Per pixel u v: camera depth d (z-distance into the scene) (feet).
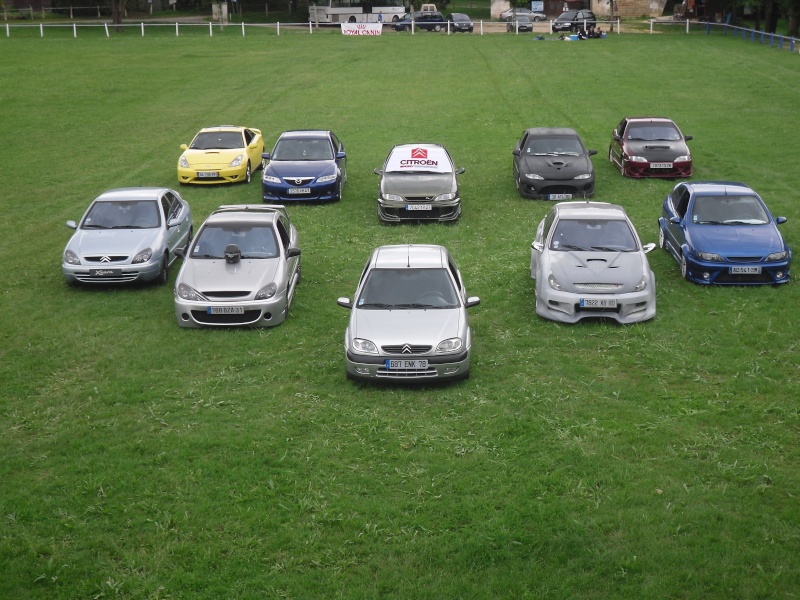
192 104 115.14
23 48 164.35
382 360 34.78
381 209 62.23
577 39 177.58
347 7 211.82
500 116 104.22
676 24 214.90
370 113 107.55
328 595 22.84
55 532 25.59
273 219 47.29
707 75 129.18
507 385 35.37
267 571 23.82
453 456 29.66
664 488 27.20
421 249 41.22
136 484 28.09
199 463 29.25
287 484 28.07
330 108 110.93
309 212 66.49
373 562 24.08
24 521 26.14
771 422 31.65
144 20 228.02
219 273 43.45
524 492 27.09
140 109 112.16
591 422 31.71
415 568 23.84
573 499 26.81
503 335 40.98
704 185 53.26
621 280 42.09
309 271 51.80
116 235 49.70
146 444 30.73
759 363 36.94
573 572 23.54
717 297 45.68
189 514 26.37
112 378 36.78
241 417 32.89
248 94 121.49
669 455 29.37
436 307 37.40
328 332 41.98
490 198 69.82
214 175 74.64
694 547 24.25
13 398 34.99
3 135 97.19
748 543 24.41
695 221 50.16
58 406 34.24
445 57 154.10
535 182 67.97
